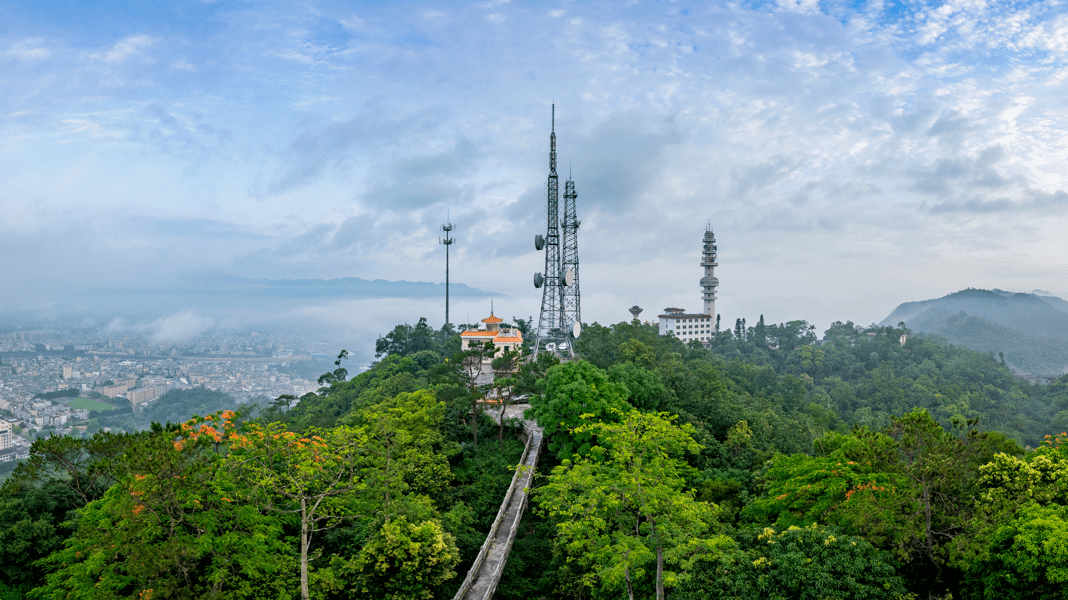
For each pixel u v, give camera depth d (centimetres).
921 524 3412
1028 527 2930
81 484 4275
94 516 3403
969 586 3219
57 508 4344
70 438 3856
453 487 5541
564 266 10950
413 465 5072
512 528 4725
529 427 7256
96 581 3156
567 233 11000
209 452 3591
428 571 3812
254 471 3719
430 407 6216
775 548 3347
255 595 3316
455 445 6072
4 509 4062
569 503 3734
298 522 3975
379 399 8156
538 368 7531
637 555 3172
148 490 2995
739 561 3362
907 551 3259
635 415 3934
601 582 3806
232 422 4300
